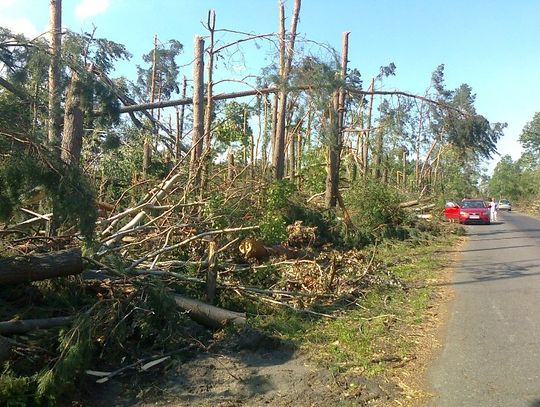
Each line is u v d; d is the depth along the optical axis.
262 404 4.62
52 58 6.71
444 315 7.39
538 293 8.77
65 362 4.48
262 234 8.69
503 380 4.96
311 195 18.36
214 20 13.31
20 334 5.09
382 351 5.86
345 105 18.02
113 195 11.18
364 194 16.62
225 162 12.11
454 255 13.95
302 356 5.79
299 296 7.86
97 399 4.73
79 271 5.70
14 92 6.11
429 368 5.34
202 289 7.39
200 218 8.33
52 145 5.34
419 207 22.00
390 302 8.19
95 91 7.65
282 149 16.91
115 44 9.03
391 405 4.54
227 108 14.49
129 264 6.91
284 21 17.09
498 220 32.25
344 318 7.17
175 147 14.15
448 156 36.69
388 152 28.55
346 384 4.99
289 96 15.66
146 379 5.14
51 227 6.95
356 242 14.71
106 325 5.44
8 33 6.26
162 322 5.91
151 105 13.43
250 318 6.86
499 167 81.12
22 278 5.36
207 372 5.30
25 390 4.33
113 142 9.73
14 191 5.01
